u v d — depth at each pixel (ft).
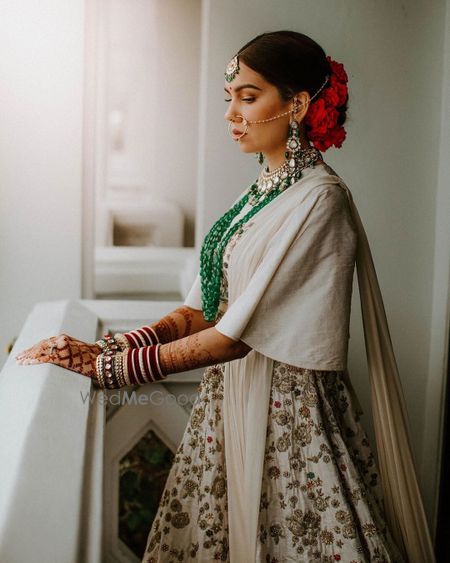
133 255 14.92
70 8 9.82
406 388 10.39
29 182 10.16
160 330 7.16
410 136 9.90
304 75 6.22
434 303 10.22
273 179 6.51
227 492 6.81
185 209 17.85
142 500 9.13
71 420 5.61
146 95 17.16
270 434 6.40
